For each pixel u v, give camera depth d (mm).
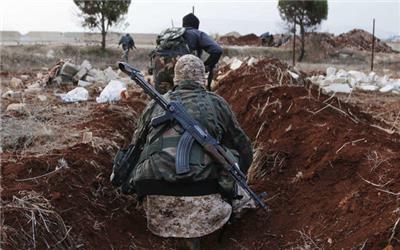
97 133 5906
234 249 4293
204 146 3859
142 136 4172
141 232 4355
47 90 10031
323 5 31281
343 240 3797
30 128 5996
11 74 13758
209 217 3928
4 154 5137
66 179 4340
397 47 43844
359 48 38000
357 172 4426
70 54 25266
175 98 4105
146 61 25391
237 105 7098
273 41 37781
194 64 4242
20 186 4066
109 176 4828
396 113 9250
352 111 6465
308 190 4590
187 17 6516
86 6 27531
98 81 11180
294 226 4281
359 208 3971
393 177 4102
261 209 4598
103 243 3982
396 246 3428
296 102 6102
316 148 5012
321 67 23406
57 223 3824
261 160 5230
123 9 27781
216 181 3916
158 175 3818
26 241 3596
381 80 13906
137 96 8734
